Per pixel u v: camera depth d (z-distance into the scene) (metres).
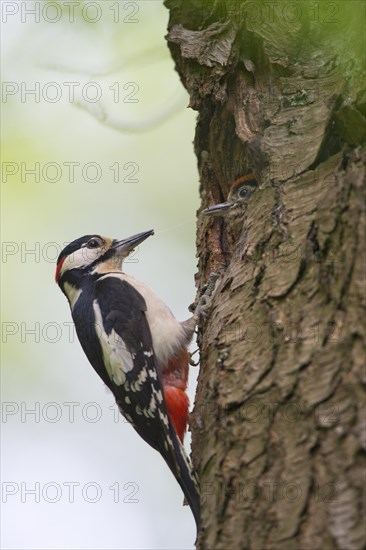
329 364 6.66
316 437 6.38
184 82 11.30
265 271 8.02
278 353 7.19
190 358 11.18
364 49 8.36
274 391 6.95
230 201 11.05
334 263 7.07
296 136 8.96
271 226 8.41
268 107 9.72
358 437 6.16
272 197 8.70
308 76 9.43
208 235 11.46
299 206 8.34
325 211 7.33
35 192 15.24
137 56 13.88
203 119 11.07
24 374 14.20
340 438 6.25
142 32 13.90
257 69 10.18
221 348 7.96
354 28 8.79
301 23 9.80
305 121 9.02
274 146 9.04
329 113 8.64
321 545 5.91
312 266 7.38
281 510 6.29
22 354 14.36
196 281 11.74
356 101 8.17
